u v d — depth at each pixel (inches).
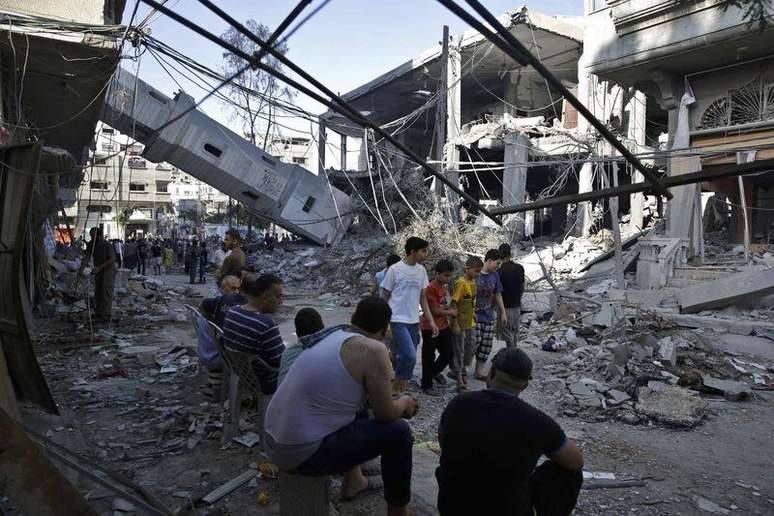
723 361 294.2
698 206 593.6
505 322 261.0
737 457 176.6
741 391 241.8
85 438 176.2
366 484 140.9
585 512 137.6
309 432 100.1
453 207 813.2
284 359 127.2
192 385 237.9
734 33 493.0
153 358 284.8
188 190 2433.6
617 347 274.1
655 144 908.6
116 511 129.1
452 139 907.4
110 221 1684.3
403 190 926.4
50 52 280.2
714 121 588.1
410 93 1262.3
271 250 1068.5
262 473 150.0
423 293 224.8
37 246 396.2
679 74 607.2
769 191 679.7
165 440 175.5
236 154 943.0
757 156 544.4
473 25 50.1
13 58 292.0
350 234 1080.8
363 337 105.6
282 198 995.3
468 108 1305.4
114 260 391.9
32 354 159.0
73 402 213.8
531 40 912.3
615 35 590.9
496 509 83.7
